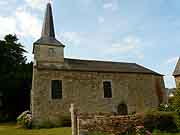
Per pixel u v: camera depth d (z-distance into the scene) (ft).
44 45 71.31
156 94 78.43
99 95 69.51
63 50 73.46
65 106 64.44
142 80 77.87
